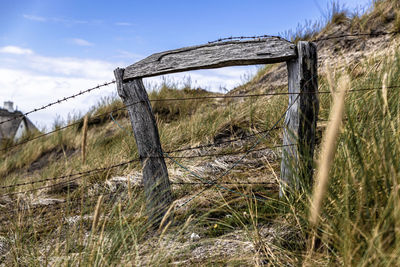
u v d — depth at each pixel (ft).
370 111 7.75
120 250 7.32
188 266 7.24
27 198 15.20
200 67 9.59
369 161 6.68
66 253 7.19
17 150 31.22
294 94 8.73
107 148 22.11
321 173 4.50
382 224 5.79
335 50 23.41
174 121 24.80
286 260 6.93
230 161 15.42
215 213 10.15
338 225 6.53
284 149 8.81
